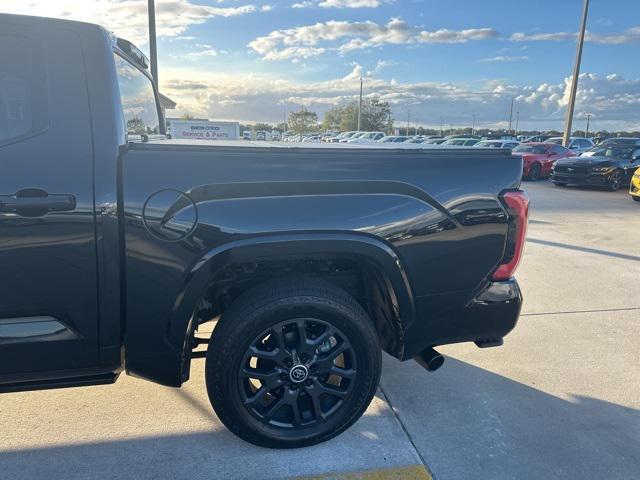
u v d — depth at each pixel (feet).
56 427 8.92
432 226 8.03
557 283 18.24
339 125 304.91
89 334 7.18
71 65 6.94
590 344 12.99
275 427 8.28
